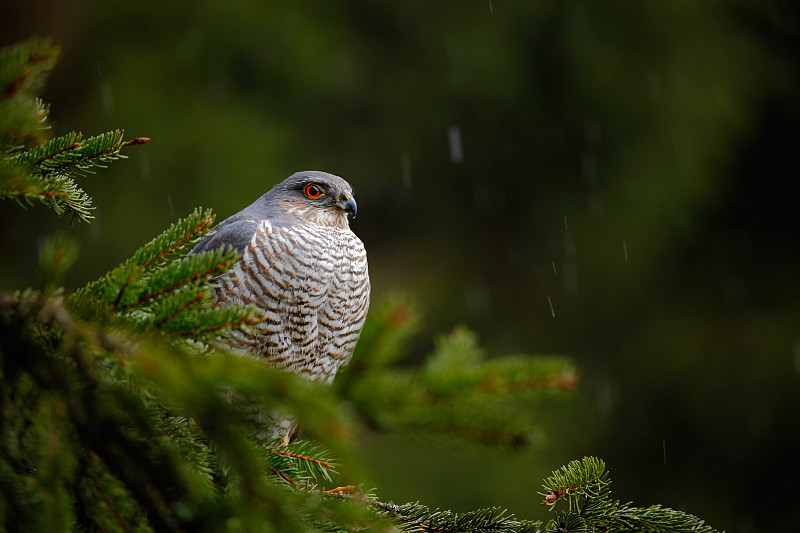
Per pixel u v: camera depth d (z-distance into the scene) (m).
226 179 13.55
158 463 2.36
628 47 16.97
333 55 16.02
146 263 2.90
